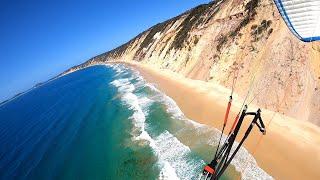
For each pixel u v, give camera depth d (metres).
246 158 21.03
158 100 40.81
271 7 35.22
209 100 34.50
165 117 33.09
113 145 29.50
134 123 33.66
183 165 22.19
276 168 19.62
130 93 50.19
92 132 35.00
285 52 29.34
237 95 32.62
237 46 38.28
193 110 33.03
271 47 31.31
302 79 26.70
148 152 25.70
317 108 24.50
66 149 32.16
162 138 27.70
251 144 22.67
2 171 31.77
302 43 28.09
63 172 27.27
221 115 29.48
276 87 28.36
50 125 44.69
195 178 20.22
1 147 41.25
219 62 40.84
